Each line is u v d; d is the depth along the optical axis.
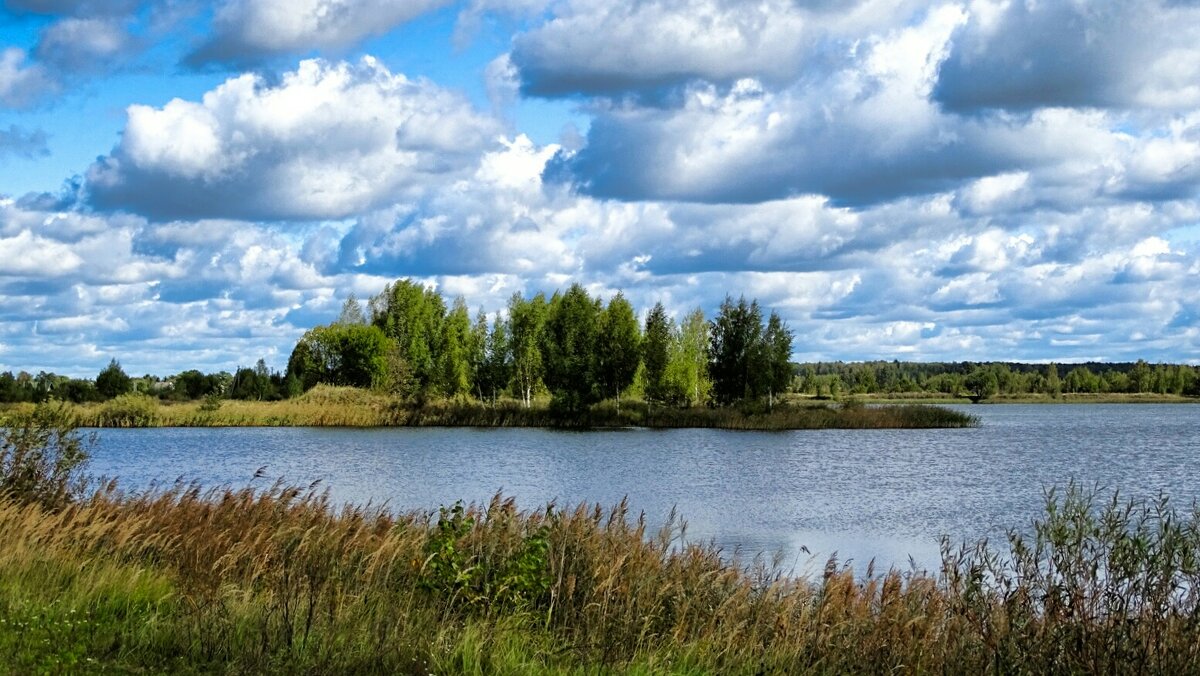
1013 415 143.62
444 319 108.44
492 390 99.56
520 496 36.12
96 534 13.97
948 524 29.70
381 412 85.62
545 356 89.06
